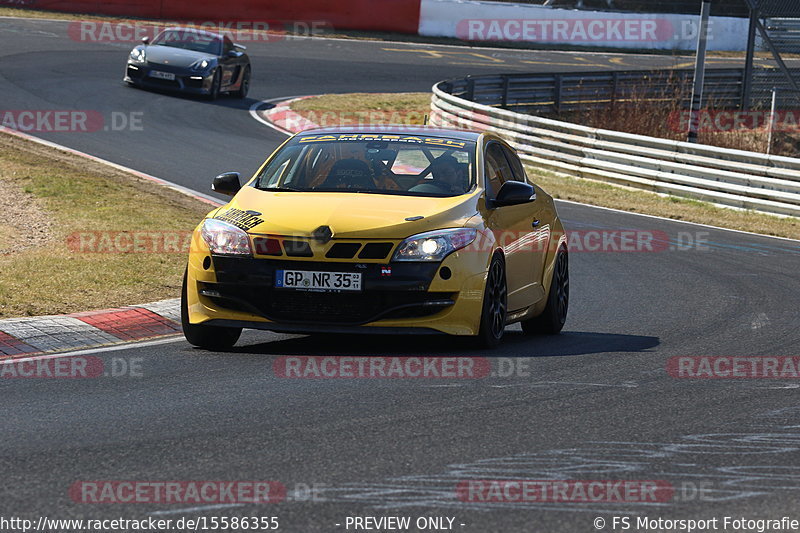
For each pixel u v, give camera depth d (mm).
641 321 36812
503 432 20719
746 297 42438
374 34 150375
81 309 32656
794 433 21312
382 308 27203
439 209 28578
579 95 116500
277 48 133000
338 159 31062
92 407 22344
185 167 66625
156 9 135750
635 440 20391
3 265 37906
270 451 19109
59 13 130875
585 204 72375
